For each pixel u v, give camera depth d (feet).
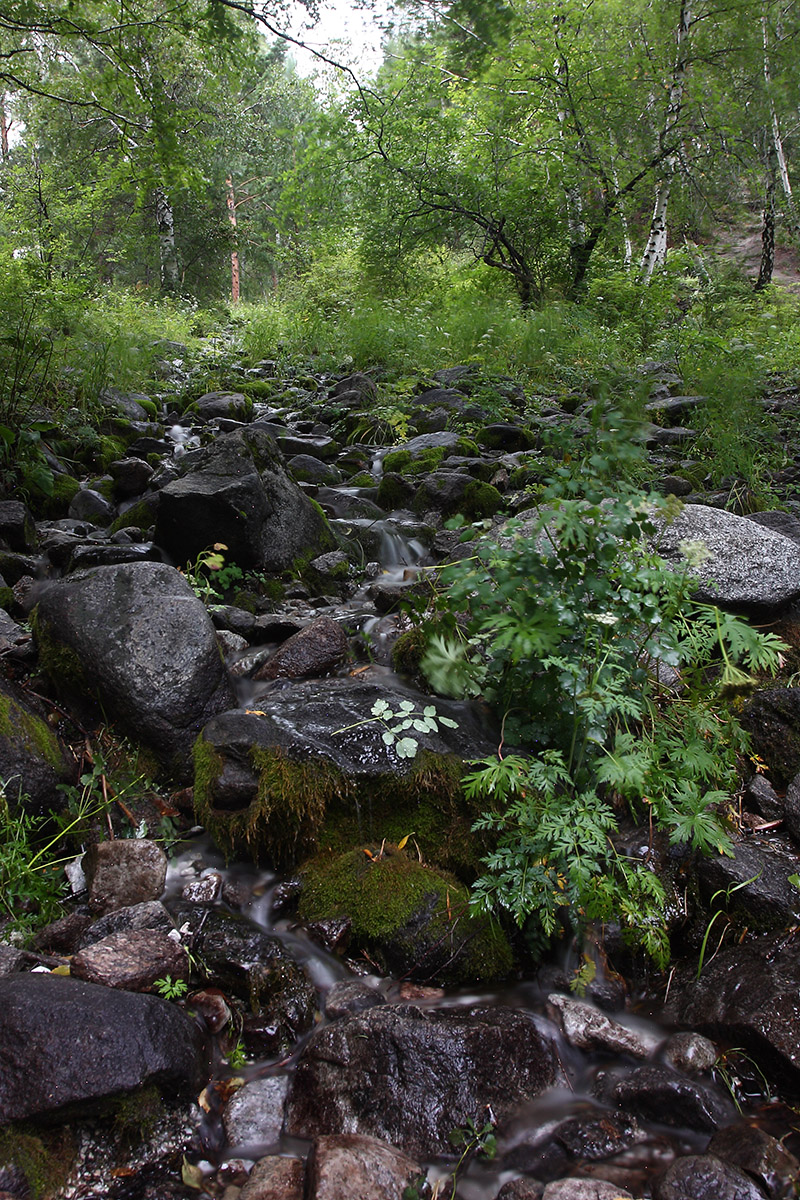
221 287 97.81
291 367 36.37
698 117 46.75
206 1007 7.29
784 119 55.31
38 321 26.30
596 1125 6.39
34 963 7.35
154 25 24.48
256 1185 5.82
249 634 12.91
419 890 8.18
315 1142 6.02
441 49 40.55
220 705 10.18
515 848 8.13
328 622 12.05
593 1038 7.14
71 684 10.21
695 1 44.93
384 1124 6.34
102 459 21.53
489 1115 6.45
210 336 45.44
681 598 9.09
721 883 8.23
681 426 24.11
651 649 8.62
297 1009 7.32
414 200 46.29
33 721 9.62
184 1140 6.24
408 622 12.75
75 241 63.26
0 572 14.78
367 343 35.50
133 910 7.95
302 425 26.73
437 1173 6.11
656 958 7.76
